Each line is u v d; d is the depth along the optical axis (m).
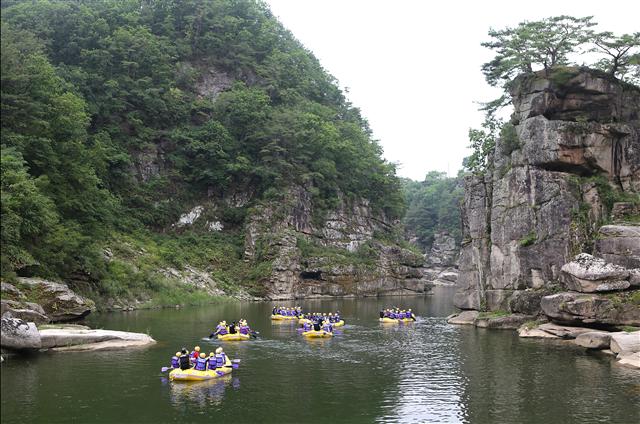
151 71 99.00
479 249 56.22
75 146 55.22
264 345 41.62
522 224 51.25
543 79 52.34
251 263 90.94
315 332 46.12
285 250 91.44
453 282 150.50
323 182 107.00
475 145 67.12
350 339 45.16
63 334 35.97
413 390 28.44
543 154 50.34
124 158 85.12
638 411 24.86
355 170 116.44
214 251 90.88
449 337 46.19
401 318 59.41
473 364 34.69
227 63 115.69
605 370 32.91
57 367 31.12
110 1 106.25
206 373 30.05
